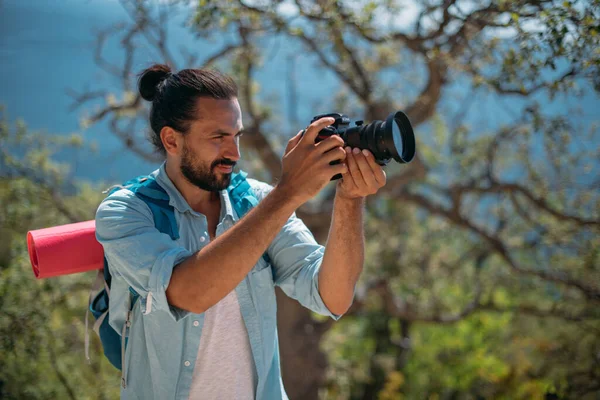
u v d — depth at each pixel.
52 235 2.22
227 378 2.10
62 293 7.13
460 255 14.41
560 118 5.59
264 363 2.16
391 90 9.49
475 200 11.88
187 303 1.85
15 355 6.20
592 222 8.25
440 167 11.71
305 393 11.57
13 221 7.73
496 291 13.23
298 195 1.83
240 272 1.81
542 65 3.86
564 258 9.58
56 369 6.78
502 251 10.73
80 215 8.95
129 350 2.11
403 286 13.63
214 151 2.06
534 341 10.05
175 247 1.99
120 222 2.02
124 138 8.99
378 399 14.34
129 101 8.73
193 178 2.10
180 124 2.07
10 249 7.32
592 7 3.50
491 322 14.01
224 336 2.11
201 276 1.81
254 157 10.89
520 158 9.23
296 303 11.41
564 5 3.58
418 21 5.78
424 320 12.82
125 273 1.99
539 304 12.71
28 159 8.70
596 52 3.53
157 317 2.03
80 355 7.59
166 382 2.05
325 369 11.98
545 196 8.96
